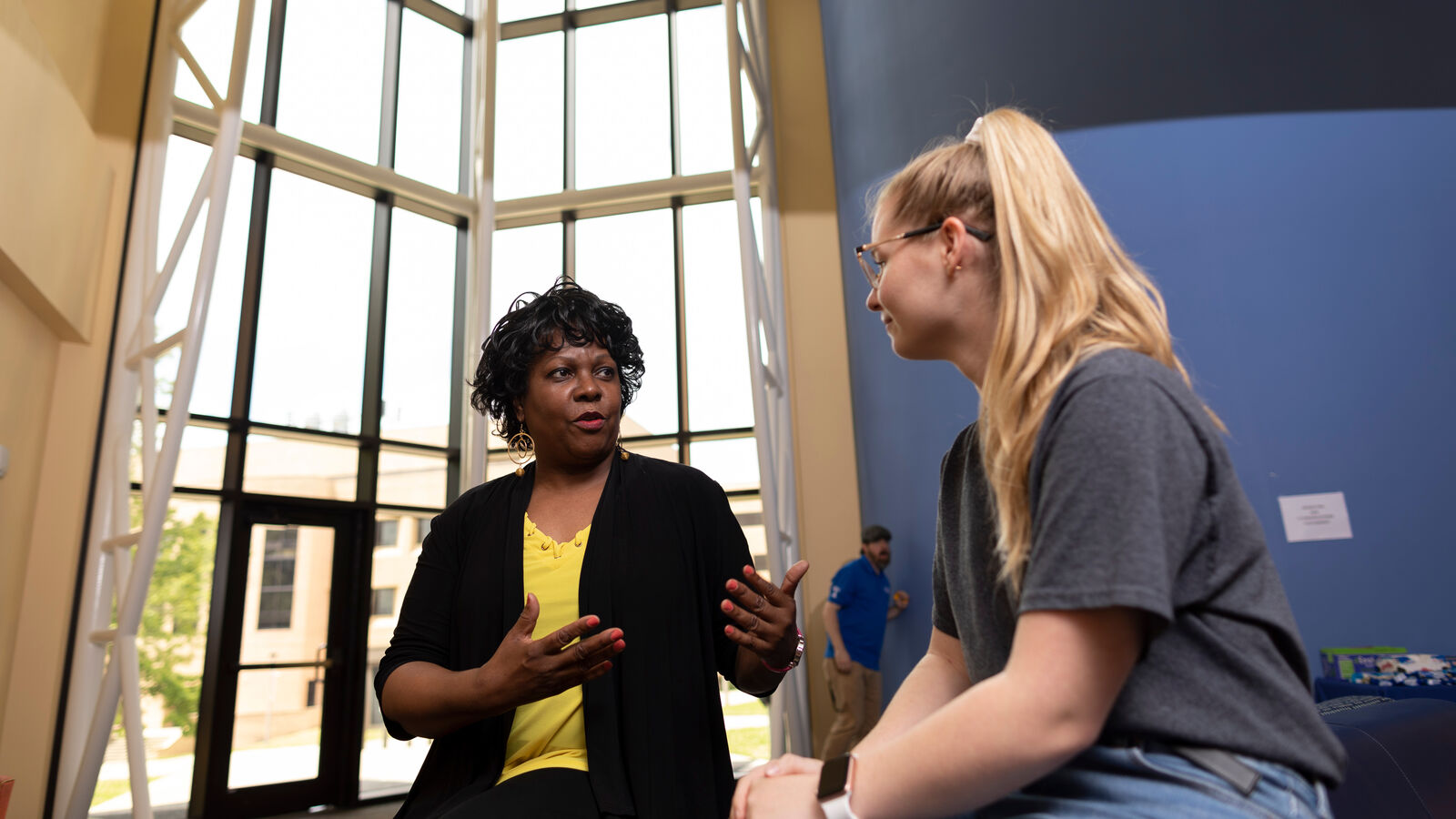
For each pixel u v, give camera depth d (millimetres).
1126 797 592
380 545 5316
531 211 5969
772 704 4660
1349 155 3498
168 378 4793
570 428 1206
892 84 4941
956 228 738
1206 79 3771
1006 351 674
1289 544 3262
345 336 5398
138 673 3762
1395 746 928
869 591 4297
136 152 4707
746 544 1246
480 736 1094
